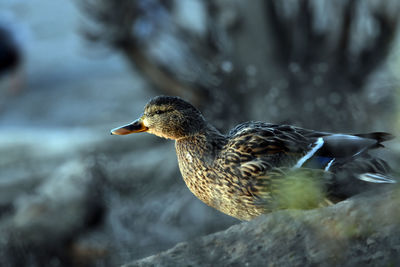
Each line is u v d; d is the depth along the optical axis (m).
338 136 5.15
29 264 11.09
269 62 13.02
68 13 28.58
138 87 20.73
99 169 12.59
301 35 13.33
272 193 5.14
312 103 12.06
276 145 5.22
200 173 5.50
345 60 13.12
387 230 3.77
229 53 13.23
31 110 20.03
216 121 12.29
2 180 13.96
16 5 29.84
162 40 14.12
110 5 13.27
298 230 4.07
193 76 13.31
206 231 10.10
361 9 13.38
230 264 3.96
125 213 11.57
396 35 12.97
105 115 18.45
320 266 3.72
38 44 25.84
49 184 12.51
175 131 5.62
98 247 10.90
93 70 23.39
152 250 10.29
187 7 17.61
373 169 4.96
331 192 5.03
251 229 4.26
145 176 13.01
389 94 10.55
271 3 13.25
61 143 15.34
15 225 11.35
